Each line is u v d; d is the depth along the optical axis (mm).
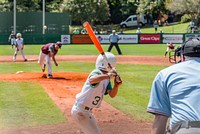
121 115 14430
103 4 87625
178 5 80188
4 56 41531
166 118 5301
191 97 5090
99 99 8773
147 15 92938
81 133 12117
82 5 86375
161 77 5293
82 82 22484
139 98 17875
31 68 30062
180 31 80312
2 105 16203
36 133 12156
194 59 5352
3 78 24000
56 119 13859
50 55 23969
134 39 64375
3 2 88500
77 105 8852
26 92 19203
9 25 74312
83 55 42719
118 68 30219
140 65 32594
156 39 64688
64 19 76438
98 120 13617
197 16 79125
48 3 94562
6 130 12469
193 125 4992
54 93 18891
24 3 89938
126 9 99188
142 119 13898
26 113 14766
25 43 61094
